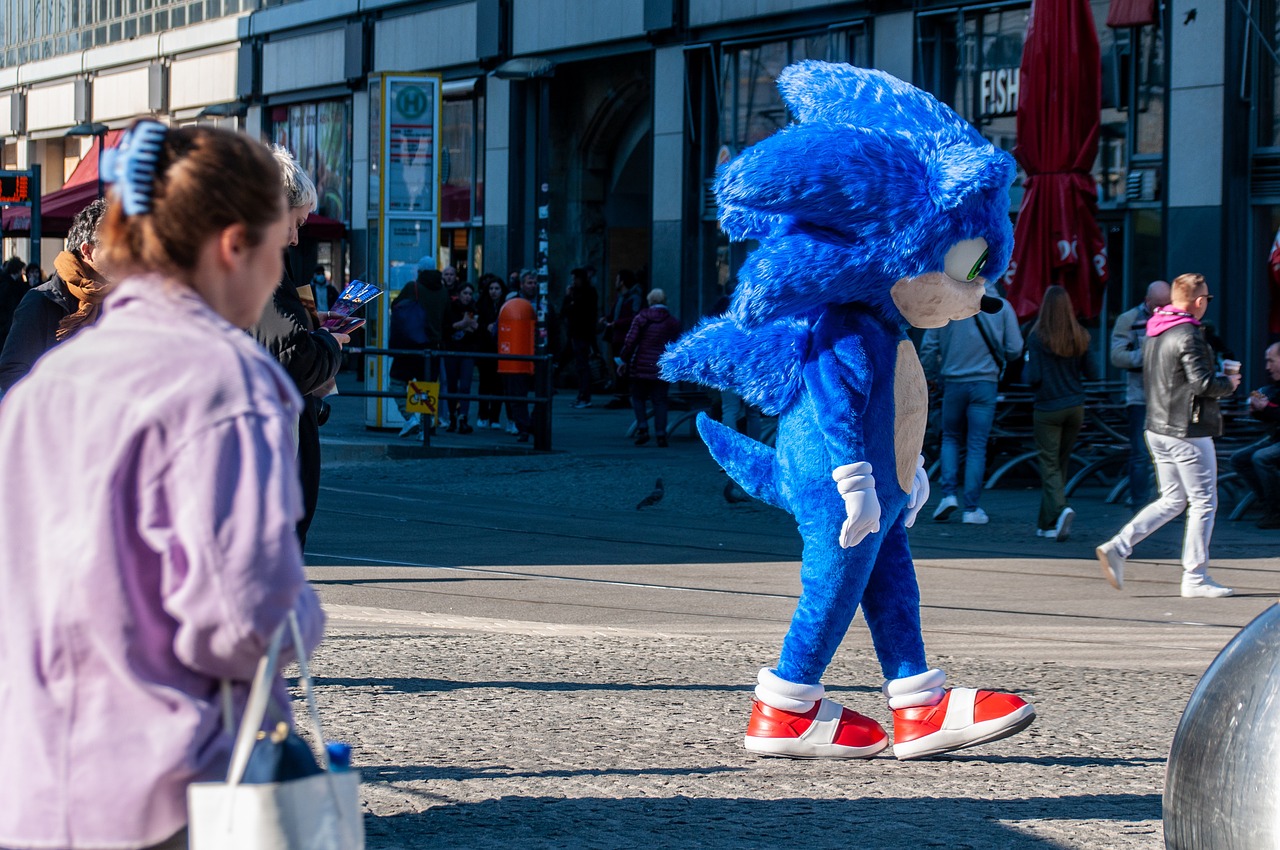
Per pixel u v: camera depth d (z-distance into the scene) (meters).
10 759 1.98
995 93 21.17
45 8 46.78
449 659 6.78
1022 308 15.76
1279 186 18.17
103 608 1.95
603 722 5.62
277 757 1.98
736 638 7.54
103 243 2.13
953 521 12.62
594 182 29.56
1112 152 19.62
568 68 29.14
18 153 48.12
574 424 21.86
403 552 10.56
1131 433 12.68
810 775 4.96
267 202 2.14
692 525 12.43
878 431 4.92
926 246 4.86
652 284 26.56
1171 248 18.78
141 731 1.96
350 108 33.56
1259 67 18.30
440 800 4.54
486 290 22.42
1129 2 18.84
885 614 5.18
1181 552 11.07
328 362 4.68
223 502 1.94
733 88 25.14
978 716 5.08
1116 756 5.28
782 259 4.88
